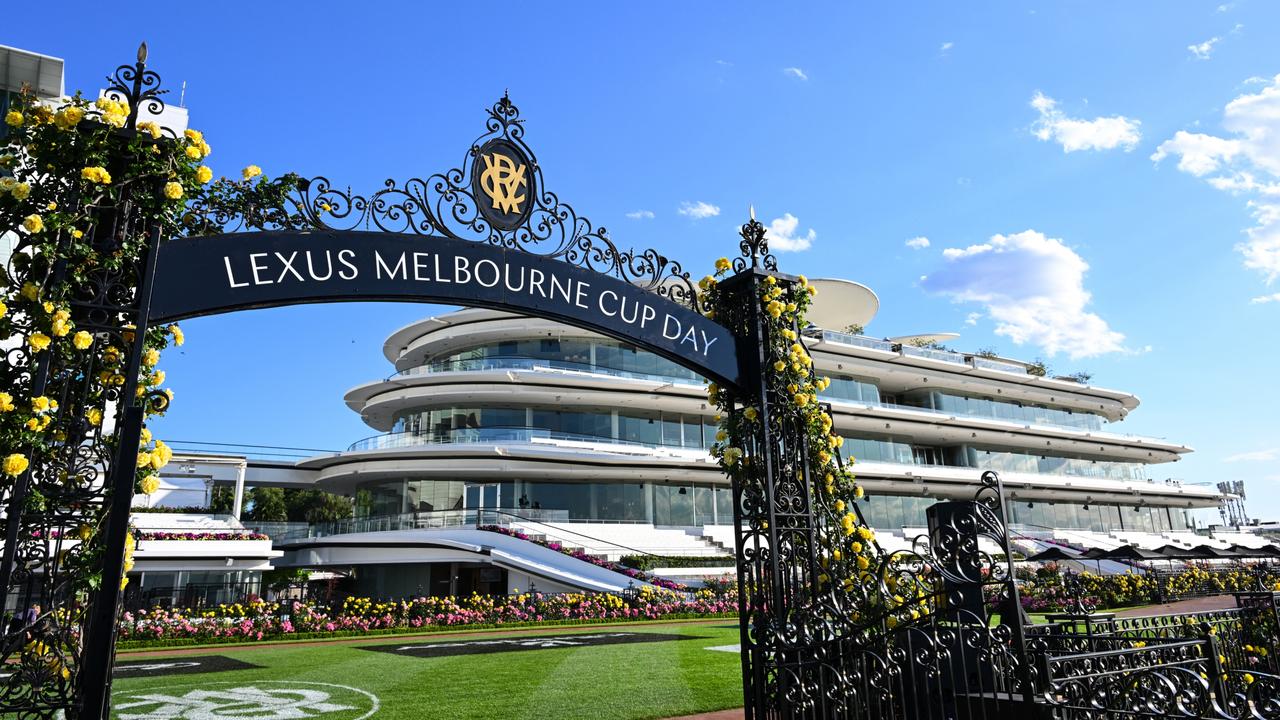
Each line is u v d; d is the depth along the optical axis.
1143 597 27.92
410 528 35.16
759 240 7.58
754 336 7.30
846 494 7.45
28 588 4.41
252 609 20.75
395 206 5.86
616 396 41.28
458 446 37.94
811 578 6.71
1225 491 68.44
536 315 6.26
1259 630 10.30
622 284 6.73
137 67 5.15
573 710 8.92
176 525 33.66
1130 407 64.75
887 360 51.56
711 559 35.16
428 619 21.42
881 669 6.30
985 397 56.59
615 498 40.09
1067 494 55.25
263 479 40.31
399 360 48.38
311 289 5.37
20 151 4.80
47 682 4.32
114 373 4.86
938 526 6.14
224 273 5.10
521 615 23.05
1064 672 6.99
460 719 8.41
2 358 4.55
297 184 5.57
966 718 6.00
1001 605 5.84
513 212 6.36
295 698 9.79
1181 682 5.21
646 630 20.83
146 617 18.20
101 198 4.82
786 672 6.23
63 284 4.59
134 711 8.95
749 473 7.02
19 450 4.40
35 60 14.58
